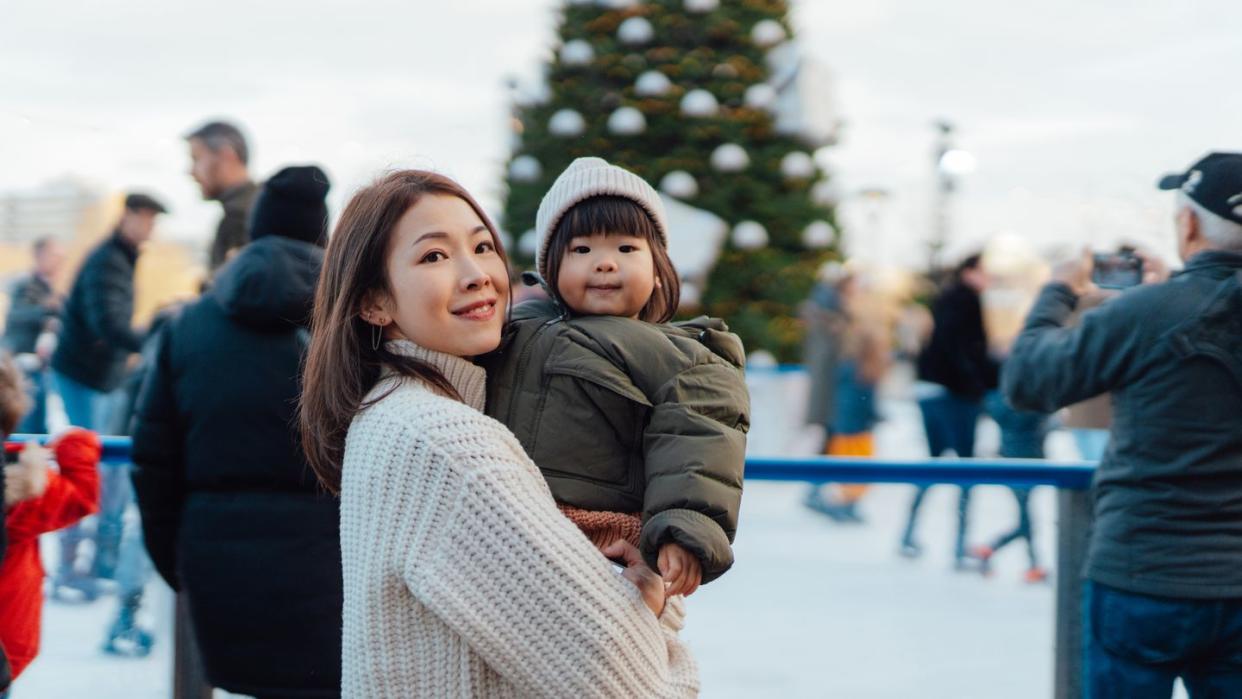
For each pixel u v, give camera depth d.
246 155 3.77
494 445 1.29
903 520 3.73
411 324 1.35
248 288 2.32
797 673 3.45
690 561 1.30
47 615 2.96
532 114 10.85
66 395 4.81
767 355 10.30
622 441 1.39
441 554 1.25
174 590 2.62
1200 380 2.17
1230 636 2.18
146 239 4.82
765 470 2.75
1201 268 2.22
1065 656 2.76
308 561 2.39
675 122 10.53
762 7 10.72
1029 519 3.29
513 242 10.68
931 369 6.09
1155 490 2.22
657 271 1.60
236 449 2.38
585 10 10.77
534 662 1.24
